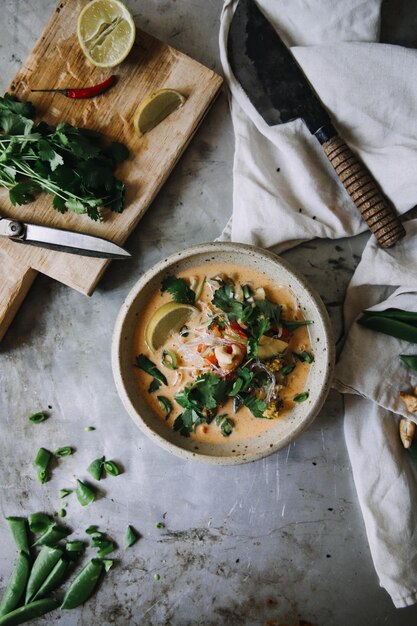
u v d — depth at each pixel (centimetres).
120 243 62
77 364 67
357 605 65
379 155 61
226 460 57
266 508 66
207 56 65
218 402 60
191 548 67
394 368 62
